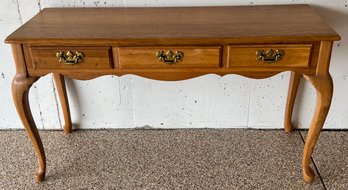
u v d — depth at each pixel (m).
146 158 1.78
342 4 1.63
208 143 1.87
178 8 1.62
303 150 1.69
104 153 1.82
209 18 1.47
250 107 1.91
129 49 1.32
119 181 1.65
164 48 1.32
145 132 1.96
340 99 1.86
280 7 1.59
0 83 1.86
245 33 1.29
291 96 1.80
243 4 1.65
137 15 1.53
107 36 1.30
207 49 1.31
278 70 1.35
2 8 1.68
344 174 1.66
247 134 1.93
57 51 1.33
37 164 1.76
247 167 1.71
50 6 1.68
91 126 1.98
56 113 1.97
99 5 1.68
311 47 1.30
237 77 1.82
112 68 1.37
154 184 1.62
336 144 1.84
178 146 1.86
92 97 1.91
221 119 1.95
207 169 1.70
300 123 1.95
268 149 1.82
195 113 1.94
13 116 1.98
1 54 1.78
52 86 1.88
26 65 1.38
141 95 1.89
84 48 1.32
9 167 1.75
